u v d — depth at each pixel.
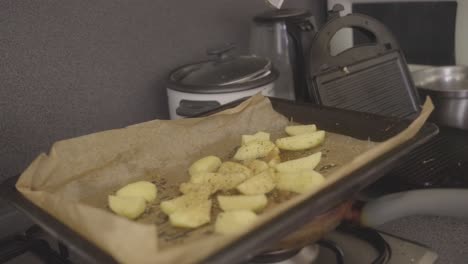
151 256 0.73
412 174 1.13
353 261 0.96
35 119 1.21
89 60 1.27
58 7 1.21
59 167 1.00
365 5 1.65
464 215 0.97
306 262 0.94
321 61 1.30
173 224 0.91
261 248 0.79
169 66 1.42
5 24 1.15
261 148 1.09
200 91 1.21
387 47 1.41
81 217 0.81
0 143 1.17
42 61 1.21
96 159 1.04
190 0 1.42
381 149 0.95
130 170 1.06
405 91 1.40
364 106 1.32
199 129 1.14
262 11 1.60
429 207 0.98
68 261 1.00
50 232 0.85
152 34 1.37
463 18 1.48
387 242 0.99
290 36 1.44
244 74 1.25
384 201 1.00
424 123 1.04
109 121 1.33
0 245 1.06
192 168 1.05
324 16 1.75
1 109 1.17
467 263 0.97
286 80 1.46
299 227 0.84
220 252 0.76
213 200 0.98
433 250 0.97
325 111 1.17
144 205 0.97
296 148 1.10
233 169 1.03
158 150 1.10
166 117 1.44
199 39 1.46
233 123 1.17
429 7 1.53
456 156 1.20
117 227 0.76
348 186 0.88
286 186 0.97
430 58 1.58
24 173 0.95
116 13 1.30
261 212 0.92
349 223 1.02
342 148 1.08
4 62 1.16
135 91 1.36
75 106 1.27
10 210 1.16
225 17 1.51
